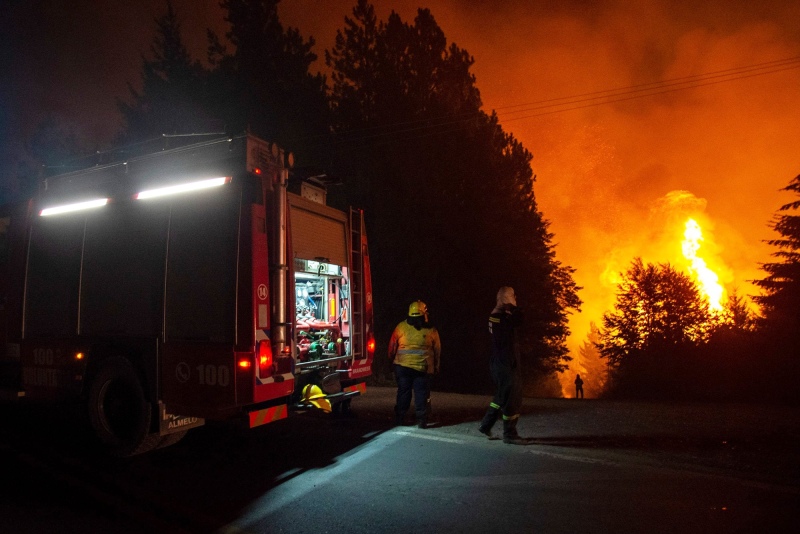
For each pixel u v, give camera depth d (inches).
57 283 264.8
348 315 285.0
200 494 193.6
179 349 218.1
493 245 1080.8
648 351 1098.1
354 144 970.7
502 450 237.8
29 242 279.9
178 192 227.1
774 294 917.2
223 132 223.3
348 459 230.1
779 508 169.3
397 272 967.0
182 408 216.4
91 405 242.2
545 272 1249.4
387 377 703.7
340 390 268.7
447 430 275.7
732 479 195.8
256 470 219.5
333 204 921.5
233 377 204.8
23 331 277.4
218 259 213.5
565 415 311.1
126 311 236.8
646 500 177.2
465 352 1079.0
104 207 251.1
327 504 180.7
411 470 213.0
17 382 289.0
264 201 214.4
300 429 284.7
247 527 165.2
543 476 202.2
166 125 935.7
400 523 164.2
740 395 642.8
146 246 233.6
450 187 1029.8
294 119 967.0
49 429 292.7
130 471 220.8
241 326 205.5
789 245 954.7
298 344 245.0
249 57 979.3
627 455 226.5
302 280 266.2
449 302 1026.7
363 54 1069.8
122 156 251.8
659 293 1183.6
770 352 778.2
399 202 963.3
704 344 933.8
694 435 260.1
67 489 199.8
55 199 272.8
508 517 166.4
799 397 527.8
